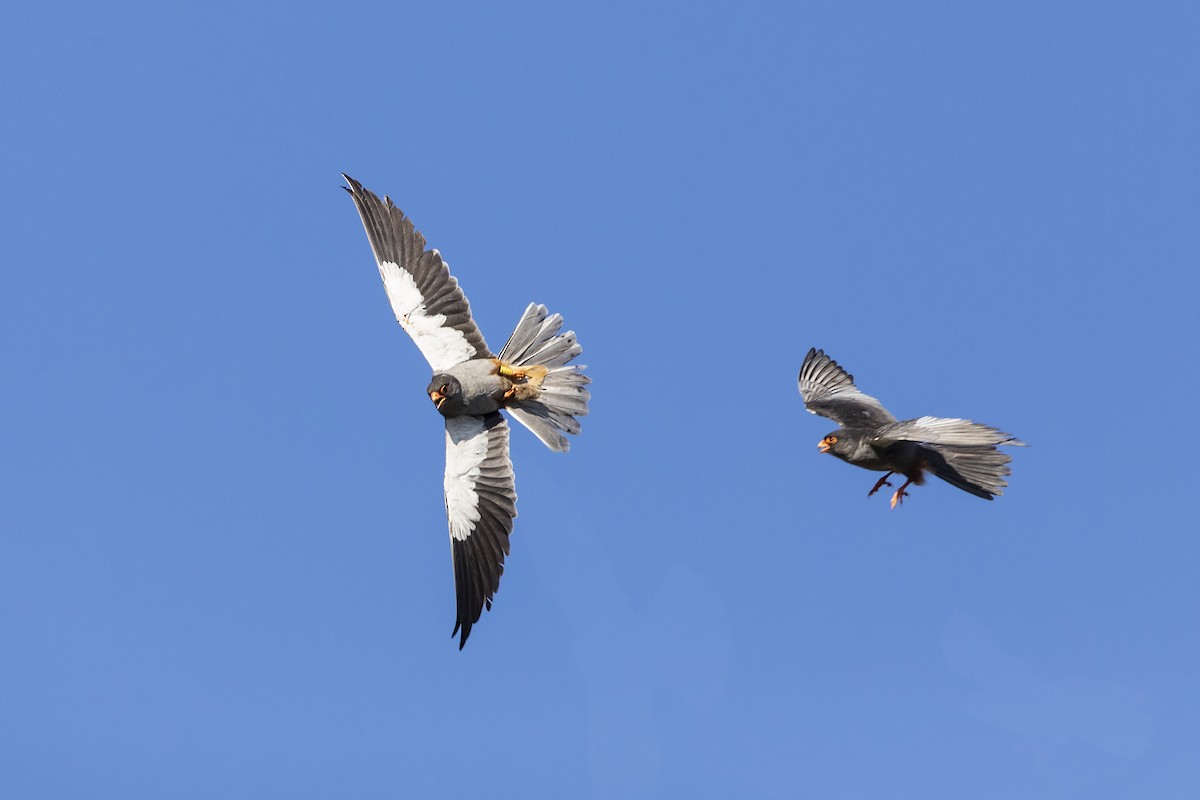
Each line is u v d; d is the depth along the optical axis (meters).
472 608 15.84
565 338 15.99
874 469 15.30
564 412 15.77
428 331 16.38
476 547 16.14
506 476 16.20
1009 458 14.53
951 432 13.21
